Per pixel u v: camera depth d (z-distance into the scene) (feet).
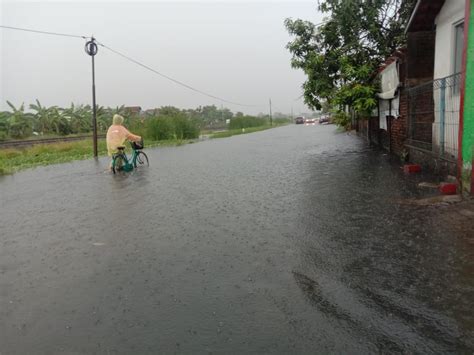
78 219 23.13
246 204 24.56
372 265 13.83
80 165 53.16
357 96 49.03
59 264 15.93
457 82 26.78
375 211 20.61
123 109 157.58
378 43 52.49
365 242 16.12
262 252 15.88
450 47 27.84
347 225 18.60
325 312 11.01
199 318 11.07
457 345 9.16
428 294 11.53
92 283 13.85
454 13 27.12
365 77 49.47
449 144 27.25
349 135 87.76
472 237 15.51
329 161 42.75
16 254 17.51
